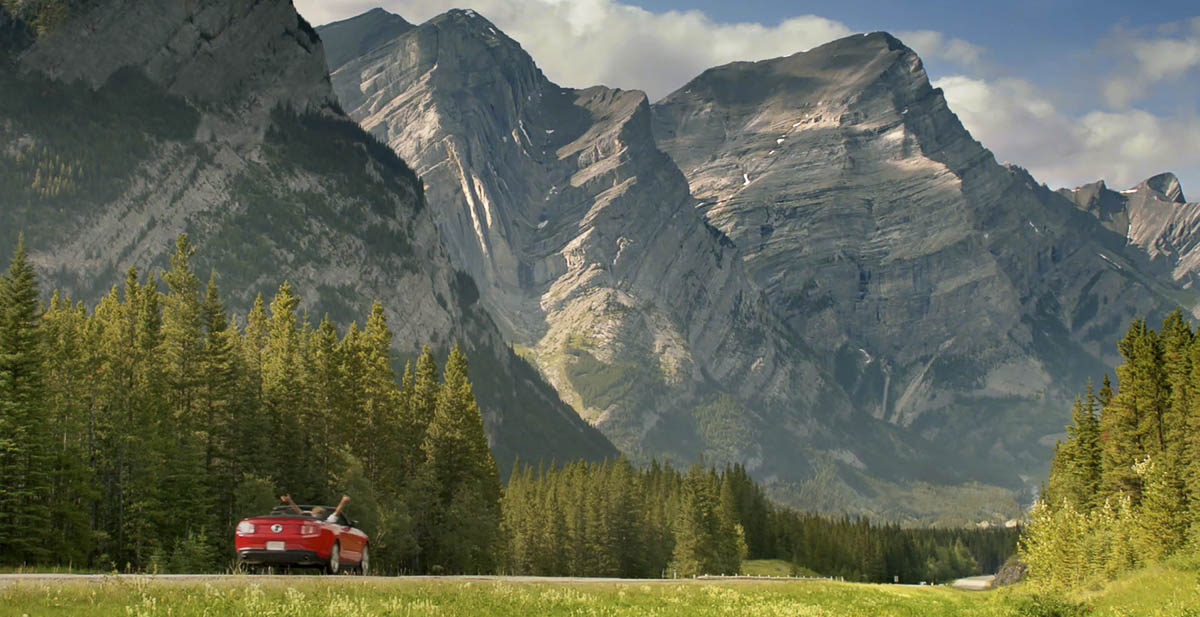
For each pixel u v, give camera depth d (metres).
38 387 68.50
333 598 25.50
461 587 32.41
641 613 30.62
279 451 89.31
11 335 68.06
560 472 187.50
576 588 37.84
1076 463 105.38
